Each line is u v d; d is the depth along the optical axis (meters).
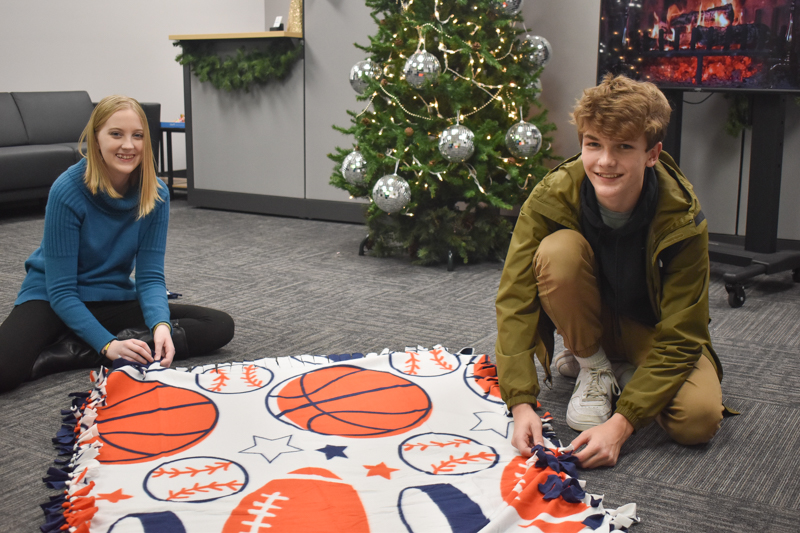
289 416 1.43
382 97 3.02
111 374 1.54
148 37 5.93
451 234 2.97
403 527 1.04
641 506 1.15
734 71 2.58
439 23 2.85
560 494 1.10
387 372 1.66
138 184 1.79
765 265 2.51
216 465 1.22
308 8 4.02
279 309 2.35
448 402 1.49
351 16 3.88
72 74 5.42
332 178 3.24
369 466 1.22
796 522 1.11
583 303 1.37
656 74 2.79
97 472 1.19
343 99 4.01
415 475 1.19
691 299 1.33
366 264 3.06
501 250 3.14
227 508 1.08
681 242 1.31
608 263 1.40
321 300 2.47
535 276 1.39
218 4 6.49
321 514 1.07
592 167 1.22
